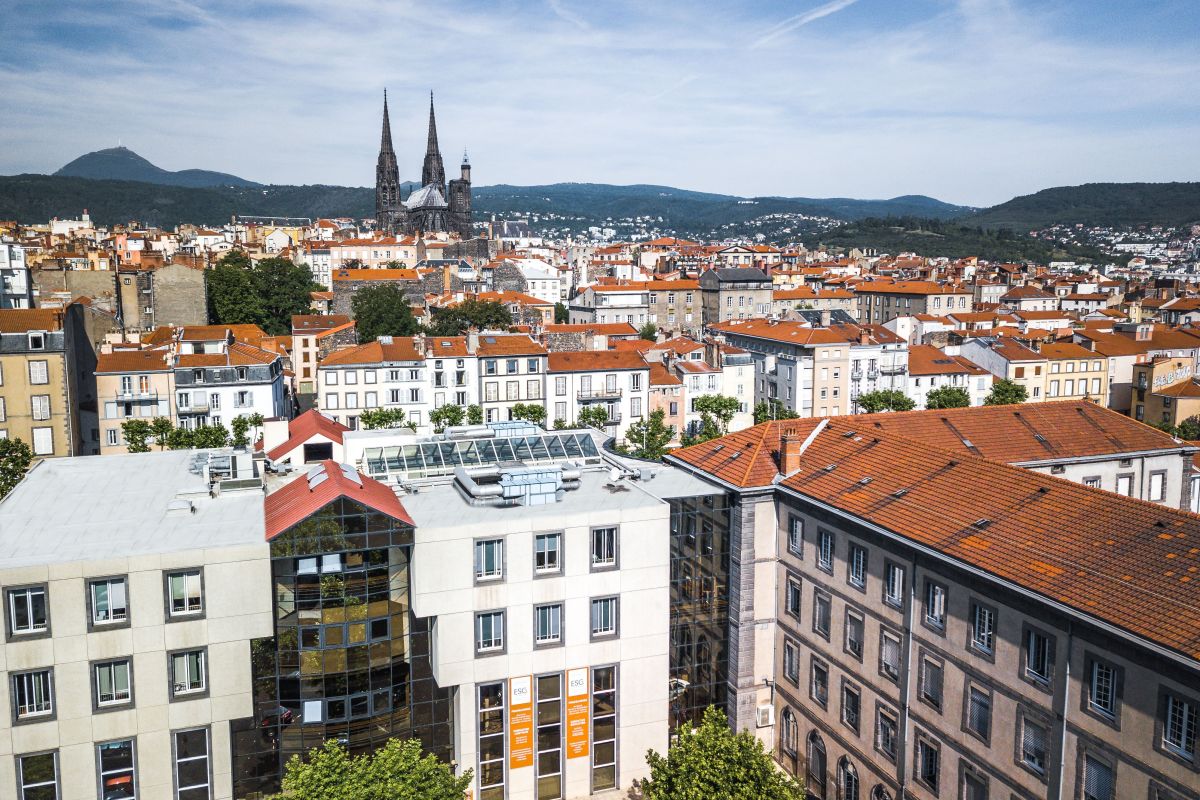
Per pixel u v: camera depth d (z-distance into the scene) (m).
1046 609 43.09
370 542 52.00
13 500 58.19
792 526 63.66
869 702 56.22
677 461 72.88
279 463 68.00
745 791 47.56
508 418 140.50
